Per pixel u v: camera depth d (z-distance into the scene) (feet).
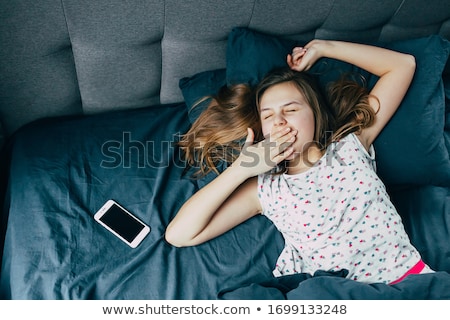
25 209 3.96
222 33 4.32
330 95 4.23
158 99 4.90
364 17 4.59
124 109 4.83
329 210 3.88
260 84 4.08
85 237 3.88
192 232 3.85
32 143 4.36
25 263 3.71
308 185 3.96
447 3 4.67
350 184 3.90
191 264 3.88
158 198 4.17
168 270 3.82
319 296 3.44
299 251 4.00
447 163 4.30
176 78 4.65
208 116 4.29
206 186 3.92
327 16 4.49
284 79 4.03
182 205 4.17
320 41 4.32
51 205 3.98
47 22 3.82
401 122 4.18
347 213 3.87
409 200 4.33
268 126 3.93
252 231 4.12
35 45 3.95
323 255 3.88
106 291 3.69
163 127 4.63
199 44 4.36
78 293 3.62
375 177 3.95
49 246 3.78
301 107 3.95
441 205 4.28
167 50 4.37
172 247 3.95
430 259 4.03
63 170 4.19
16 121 4.52
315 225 3.88
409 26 4.89
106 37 4.05
